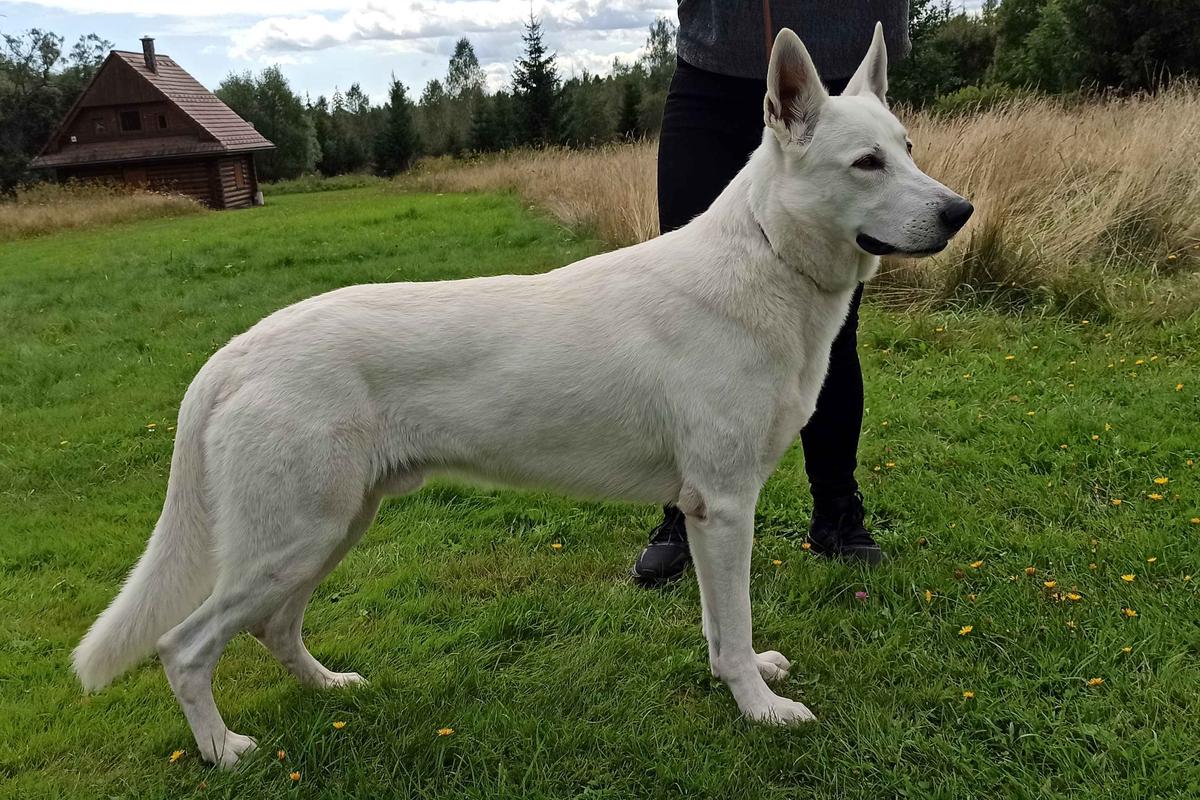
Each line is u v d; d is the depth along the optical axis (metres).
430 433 2.52
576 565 3.62
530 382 2.49
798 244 2.50
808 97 2.46
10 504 4.67
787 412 2.56
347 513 2.46
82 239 19.28
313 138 58.94
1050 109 10.32
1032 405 4.72
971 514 3.65
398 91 53.06
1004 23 28.45
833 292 2.61
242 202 38.12
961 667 2.70
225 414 2.38
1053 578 3.11
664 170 3.42
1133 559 3.14
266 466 2.34
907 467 4.19
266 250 13.78
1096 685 2.55
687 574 3.49
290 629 2.80
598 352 2.50
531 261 10.48
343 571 3.71
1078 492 3.71
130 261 13.65
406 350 2.45
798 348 2.55
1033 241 6.73
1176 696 2.46
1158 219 7.23
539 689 2.81
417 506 4.32
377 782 2.42
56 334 8.53
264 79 58.94
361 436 2.43
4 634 3.32
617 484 2.67
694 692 2.78
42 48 50.25
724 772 2.37
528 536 3.96
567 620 3.20
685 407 2.50
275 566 2.40
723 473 2.52
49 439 5.54
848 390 3.26
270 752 2.55
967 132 8.33
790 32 2.42
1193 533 3.26
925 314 6.51
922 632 2.92
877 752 2.38
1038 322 6.11
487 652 3.04
